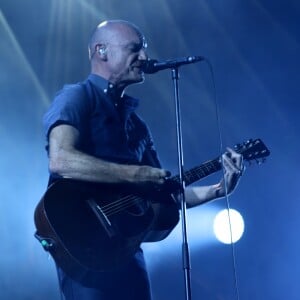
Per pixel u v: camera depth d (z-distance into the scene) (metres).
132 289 4.97
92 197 5.00
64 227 4.82
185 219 5.02
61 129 4.98
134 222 5.07
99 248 4.88
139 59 5.42
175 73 5.41
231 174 5.55
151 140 5.74
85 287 4.86
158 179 5.14
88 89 5.28
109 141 5.20
